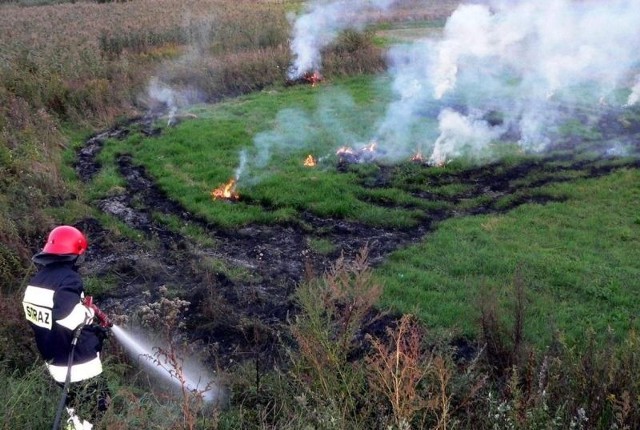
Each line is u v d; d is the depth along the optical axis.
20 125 14.05
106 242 9.65
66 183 12.10
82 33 22.88
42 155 12.77
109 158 13.84
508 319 7.11
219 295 7.94
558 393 4.93
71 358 4.69
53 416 4.96
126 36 22.69
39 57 19.06
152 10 28.55
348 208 10.63
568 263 8.53
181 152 13.88
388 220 10.22
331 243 9.62
